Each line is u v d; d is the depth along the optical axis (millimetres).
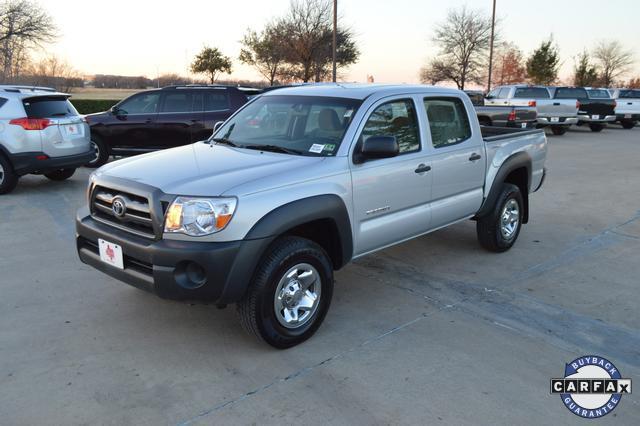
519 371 3338
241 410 2900
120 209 3418
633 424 2859
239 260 3174
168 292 3188
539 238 6324
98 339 3664
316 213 3506
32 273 4871
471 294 4578
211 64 31594
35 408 2885
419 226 4578
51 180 9609
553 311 4250
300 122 4191
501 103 20188
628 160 13195
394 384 3168
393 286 4746
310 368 3340
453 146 4820
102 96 42812
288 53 27094
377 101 4148
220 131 4695
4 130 7961
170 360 3410
